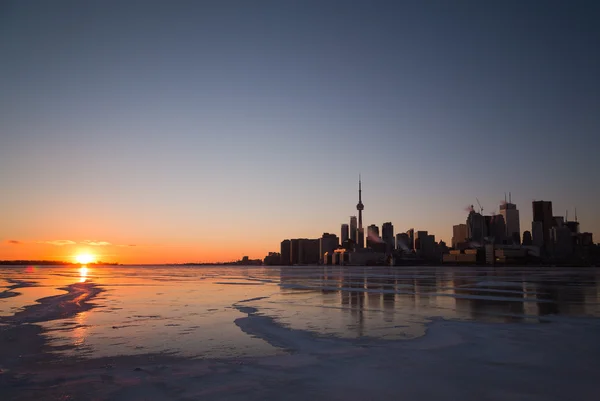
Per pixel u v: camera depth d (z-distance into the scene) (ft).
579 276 326.65
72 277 342.44
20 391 41.57
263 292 164.25
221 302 124.88
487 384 41.63
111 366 50.67
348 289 177.27
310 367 48.91
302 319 87.61
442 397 38.09
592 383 41.73
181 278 320.29
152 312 101.30
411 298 132.77
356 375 45.37
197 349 59.57
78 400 38.83
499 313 93.61
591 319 83.10
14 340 67.05
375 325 79.10
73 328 78.33
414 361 51.03
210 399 38.40
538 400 37.04
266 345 61.87
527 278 281.74
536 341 61.87
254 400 37.93
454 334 68.13
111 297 143.54
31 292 168.04
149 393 40.42
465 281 240.73
